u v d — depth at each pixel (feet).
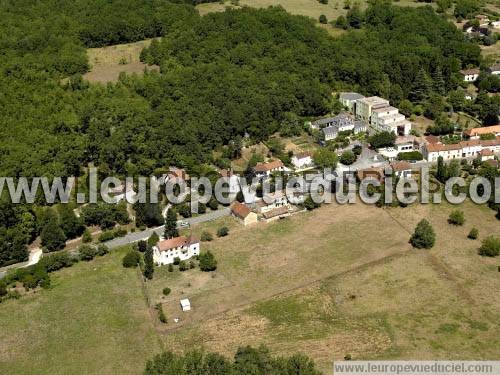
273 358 636.48
